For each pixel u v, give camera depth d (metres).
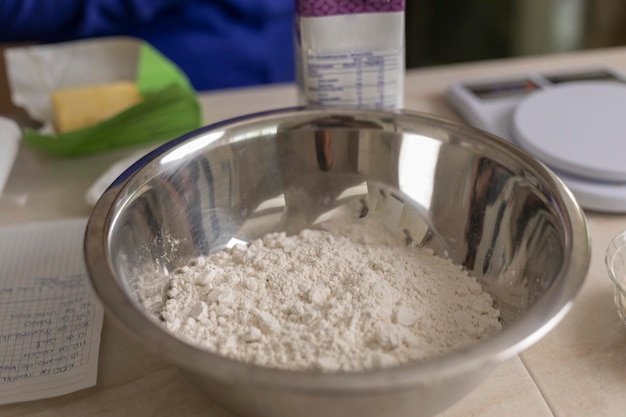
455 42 1.42
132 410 0.44
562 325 0.48
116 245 0.44
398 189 0.56
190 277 0.50
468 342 0.44
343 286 0.49
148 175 0.49
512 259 0.48
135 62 0.79
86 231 0.43
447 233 0.54
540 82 0.75
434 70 0.83
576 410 0.43
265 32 0.98
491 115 0.69
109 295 0.38
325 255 0.52
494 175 0.51
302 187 0.57
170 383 0.46
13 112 0.77
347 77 0.60
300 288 0.49
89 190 0.63
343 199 0.57
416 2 1.33
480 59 1.44
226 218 0.55
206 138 0.53
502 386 0.44
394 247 0.55
